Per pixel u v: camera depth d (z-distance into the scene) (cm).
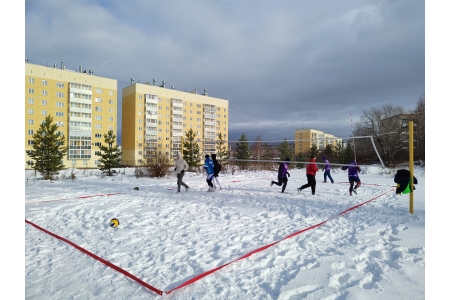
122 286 336
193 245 479
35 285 339
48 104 4766
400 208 812
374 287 323
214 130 7031
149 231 568
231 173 2278
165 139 6131
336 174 2400
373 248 455
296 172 2559
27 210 764
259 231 561
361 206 844
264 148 3528
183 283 332
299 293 316
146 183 1483
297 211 754
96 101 5275
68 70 4969
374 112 3909
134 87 5744
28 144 4544
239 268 384
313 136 5088
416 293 307
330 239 510
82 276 364
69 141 4931
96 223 638
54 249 466
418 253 423
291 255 430
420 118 3297
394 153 2933
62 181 1636
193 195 1045
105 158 2083
